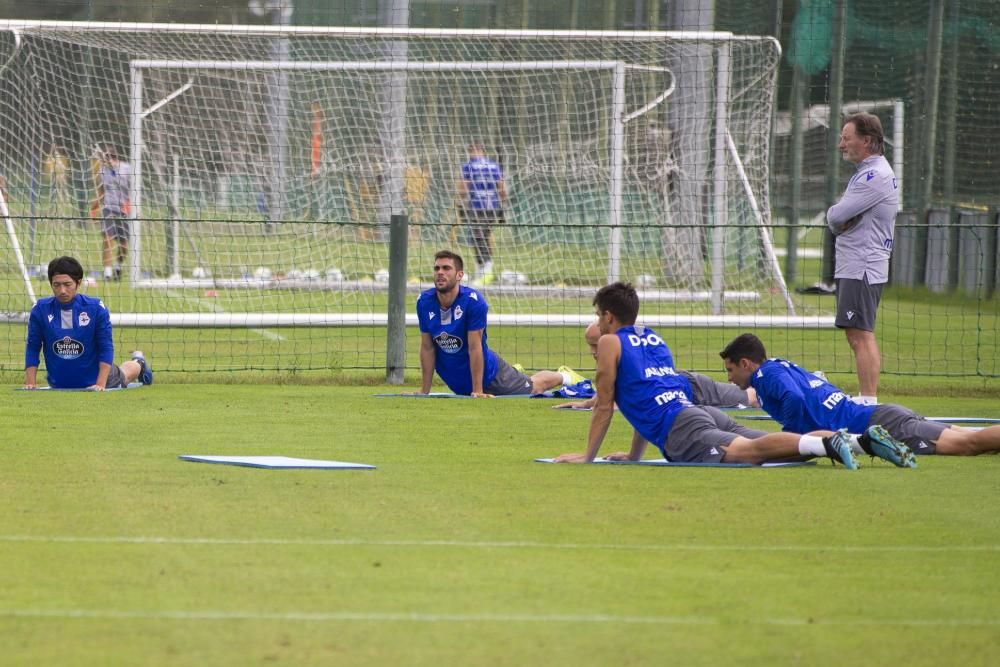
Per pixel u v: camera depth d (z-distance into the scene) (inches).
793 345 2390.5
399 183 3235.7
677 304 2977.4
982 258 3112.7
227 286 2851.9
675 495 928.3
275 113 3248.0
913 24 3427.7
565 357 2199.8
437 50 3208.7
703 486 967.6
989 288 3102.9
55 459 1061.1
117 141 3179.1
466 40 2815.0
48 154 2970.0
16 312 2479.1
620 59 3127.5
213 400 1542.8
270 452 1131.9
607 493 935.0
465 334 1647.4
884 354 2281.0
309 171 3265.3
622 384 1103.6
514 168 3221.0
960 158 3348.9
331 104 3235.7
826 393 1139.9
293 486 943.7
